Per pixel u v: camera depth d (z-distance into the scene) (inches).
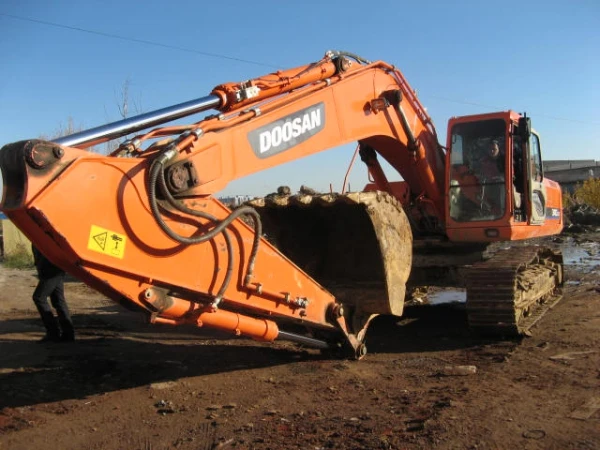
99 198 143.6
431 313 367.6
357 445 154.8
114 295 153.6
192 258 165.8
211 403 198.7
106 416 188.9
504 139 309.6
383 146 299.1
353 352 247.8
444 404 184.2
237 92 194.5
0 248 844.0
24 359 259.8
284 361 253.4
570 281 474.3
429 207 328.8
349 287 255.9
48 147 134.3
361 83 261.4
